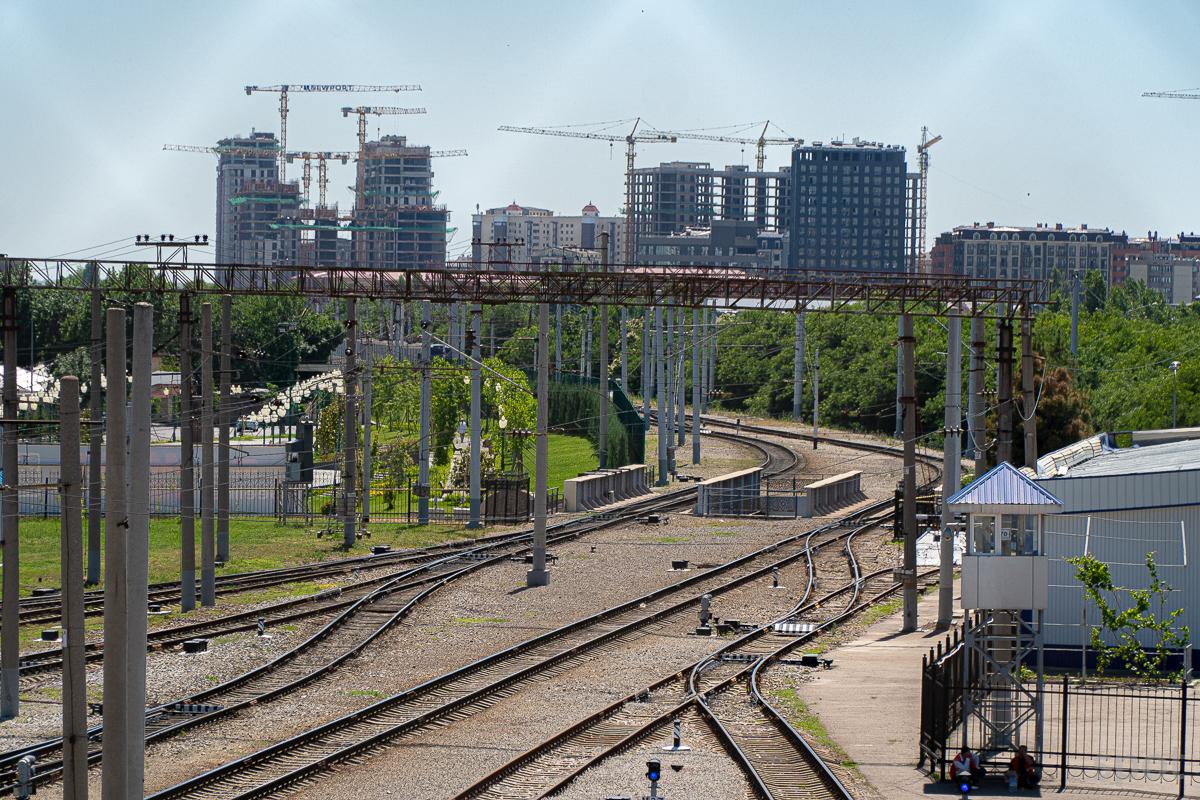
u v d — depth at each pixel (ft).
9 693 155.33
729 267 213.87
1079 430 387.55
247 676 169.89
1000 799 121.08
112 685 111.34
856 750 137.69
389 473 398.21
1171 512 183.73
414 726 147.23
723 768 130.41
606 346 426.10
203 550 223.10
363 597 229.45
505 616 219.61
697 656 190.70
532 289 207.00
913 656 189.88
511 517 347.77
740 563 283.18
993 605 132.77
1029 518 141.90
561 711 155.43
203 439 229.04
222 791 121.49
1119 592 185.37
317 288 200.95
